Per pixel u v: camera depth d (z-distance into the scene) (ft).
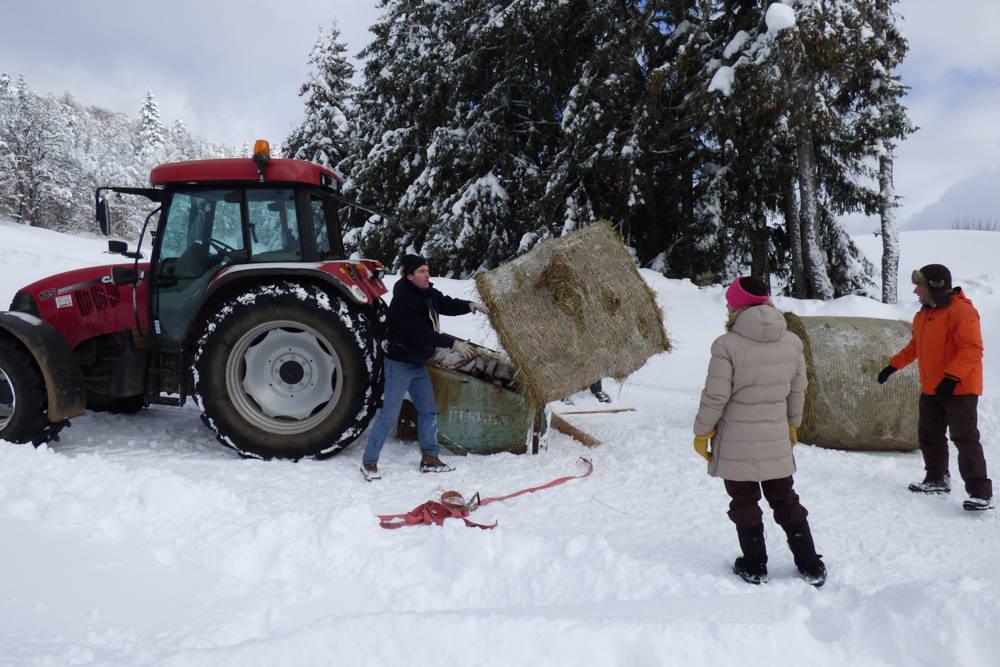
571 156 38.04
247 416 13.50
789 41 29.07
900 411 14.34
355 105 70.90
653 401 20.74
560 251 12.50
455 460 13.66
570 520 10.12
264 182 14.15
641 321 12.45
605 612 6.22
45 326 13.44
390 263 52.21
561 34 38.78
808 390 14.64
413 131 51.44
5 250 43.01
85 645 5.60
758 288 8.18
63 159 137.08
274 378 13.80
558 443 14.78
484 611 6.11
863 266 40.40
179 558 7.85
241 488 11.28
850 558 8.81
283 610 6.72
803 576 8.05
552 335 12.42
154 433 15.75
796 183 37.68
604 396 20.58
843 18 30.19
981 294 31.89
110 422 16.69
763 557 8.01
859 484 12.07
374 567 7.83
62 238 83.15
